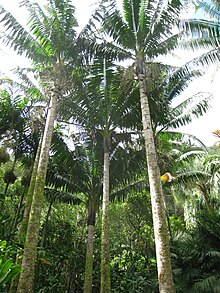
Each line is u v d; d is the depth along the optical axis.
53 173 11.80
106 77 10.48
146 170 12.16
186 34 9.60
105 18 9.91
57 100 9.57
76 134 11.49
